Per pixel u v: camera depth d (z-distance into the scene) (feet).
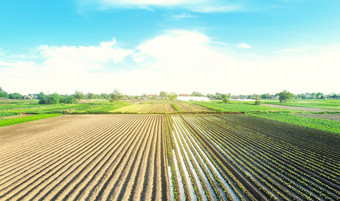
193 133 79.82
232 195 31.58
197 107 224.74
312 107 212.64
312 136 72.49
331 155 50.55
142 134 78.28
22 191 32.76
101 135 77.25
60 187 33.88
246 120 118.21
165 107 232.32
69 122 114.93
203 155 51.52
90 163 45.70
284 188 33.53
